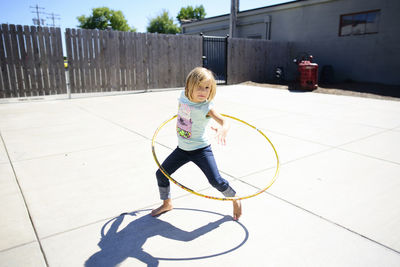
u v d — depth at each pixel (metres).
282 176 3.62
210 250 2.28
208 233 2.50
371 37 13.05
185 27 25.50
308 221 2.67
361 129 5.82
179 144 2.52
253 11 18.00
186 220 2.70
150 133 5.55
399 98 9.60
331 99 9.66
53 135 5.43
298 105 8.50
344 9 13.77
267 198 3.09
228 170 3.82
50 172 3.76
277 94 10.85
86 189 3.30
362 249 2.28
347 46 13.96
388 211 2.82
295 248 2.30
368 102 9.05
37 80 9.68
